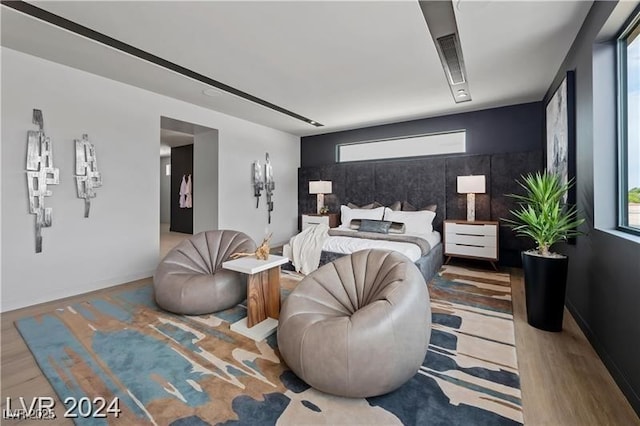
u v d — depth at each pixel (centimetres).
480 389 156
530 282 229
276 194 582
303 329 162
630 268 152
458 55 277
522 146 421
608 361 172
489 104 422
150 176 374
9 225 268
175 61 290
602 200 201
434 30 236
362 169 546
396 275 183
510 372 171
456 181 459
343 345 145
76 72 307
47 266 290
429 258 350
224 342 206
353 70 310
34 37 247
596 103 203
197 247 308
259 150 541
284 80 336
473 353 191
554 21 223
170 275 264
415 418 135
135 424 133
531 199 255
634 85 181
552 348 197
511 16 217
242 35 243
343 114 471
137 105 360
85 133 315
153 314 254
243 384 160
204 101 411
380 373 144
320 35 244
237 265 234
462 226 419
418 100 404
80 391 154
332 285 212
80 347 198
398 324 152
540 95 385
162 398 149
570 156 251
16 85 270
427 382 162
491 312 257
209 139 473
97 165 326
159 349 196
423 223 436
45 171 287
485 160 436
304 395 151
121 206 347
